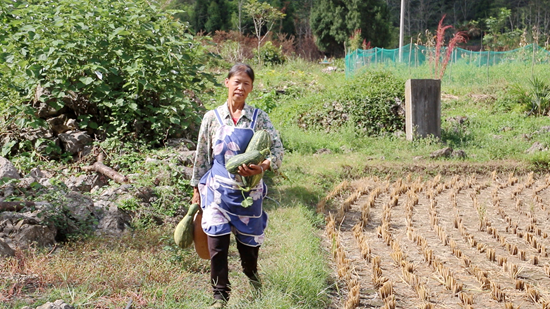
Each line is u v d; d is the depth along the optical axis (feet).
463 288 16.29
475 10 213.46
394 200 26.32
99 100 25.43
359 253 19.16
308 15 168.45
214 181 12.82
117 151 24.40
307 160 33.50
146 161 23.07
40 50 24.04
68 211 17.33
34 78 24.58
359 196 27.91
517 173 33.73
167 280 13.94
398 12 219.82
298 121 43.55
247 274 13.61
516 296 15.85
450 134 41.73
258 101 50.01
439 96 38.91
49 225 16.24
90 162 24.12
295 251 16.94
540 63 66.74
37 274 13.10
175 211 19.69
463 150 36.42
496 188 29.37
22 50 24.34
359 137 40.06
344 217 23.76
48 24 24.80
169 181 21.57
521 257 19.07
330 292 15.48
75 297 12.10
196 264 15.66
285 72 68.18
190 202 20.68
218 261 12.68
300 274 14.64
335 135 40.24
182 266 15.20
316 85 57.21
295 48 131.75
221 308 12.50
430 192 28.22
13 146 24.88
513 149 37.58
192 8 159.43
